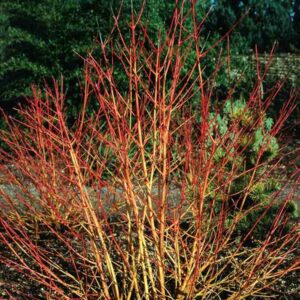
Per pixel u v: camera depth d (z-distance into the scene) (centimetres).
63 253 409
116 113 283
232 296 319
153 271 363
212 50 1066
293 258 379
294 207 448
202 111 278
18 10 1187
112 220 449
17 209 497
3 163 548
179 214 296
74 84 967
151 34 929
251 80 1272
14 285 364
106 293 306
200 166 286
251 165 438
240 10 1983
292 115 1208
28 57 1087
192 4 267
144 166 284
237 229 427
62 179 445
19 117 1009
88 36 1019
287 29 1981
